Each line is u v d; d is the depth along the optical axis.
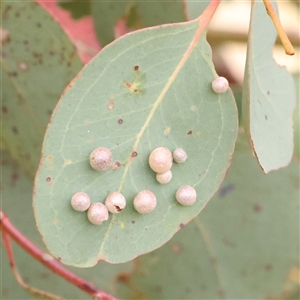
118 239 0.29
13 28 0.32
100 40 0.35
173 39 0.29
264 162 0.28
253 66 0.29
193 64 0.29
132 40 0.28
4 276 0.34
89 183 0.28
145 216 0.29
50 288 0.35
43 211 0.28
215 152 0.29
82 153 0.28
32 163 0.34
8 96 0.33
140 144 0.29
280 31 0.28
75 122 0.28
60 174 0.28
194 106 0.29
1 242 0.35
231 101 0.29
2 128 0.33
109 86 0.28
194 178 0.29
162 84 0.29
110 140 0.28
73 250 0.28
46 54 0.33
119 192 0.29
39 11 0.32
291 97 0.30
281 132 0.30
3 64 0.33
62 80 0.33
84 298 0.35
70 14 0.34
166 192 0.29
